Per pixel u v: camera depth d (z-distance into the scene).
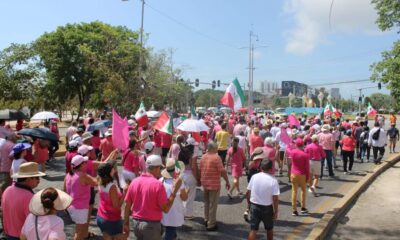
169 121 11.98
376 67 19.11
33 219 4.14
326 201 11.29
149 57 36.84
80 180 6.46
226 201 10.91
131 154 8.87
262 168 6.88
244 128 16.47
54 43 42.72
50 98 44.06
